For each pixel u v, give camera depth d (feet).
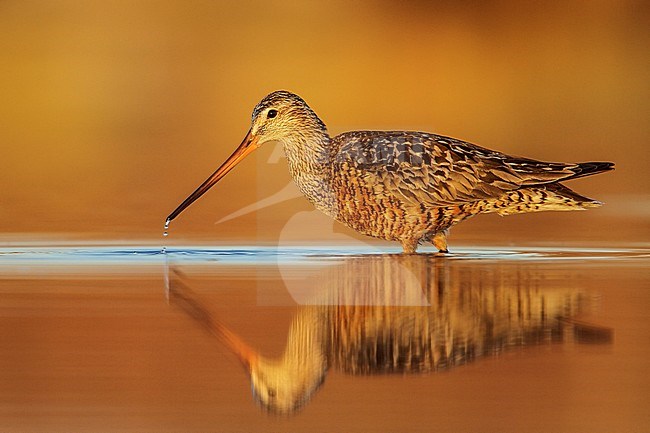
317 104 119.55
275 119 72.38
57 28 142.31
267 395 38.88
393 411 37.19
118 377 40.50
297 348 44.57
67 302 52.19
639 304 51.75
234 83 127.03
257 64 132.87
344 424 36.06
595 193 90.22
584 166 69.41
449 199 69.00
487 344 45.47
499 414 36.83
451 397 38.73
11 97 121.29
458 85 127.54
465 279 58.23
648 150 104.58
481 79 129.59
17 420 35.96
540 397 38.52
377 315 50.06
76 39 139.33
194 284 56.95
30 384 39.68
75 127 111.96
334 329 47.73
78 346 44.50
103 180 92.68
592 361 42.63
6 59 132.16
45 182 91.71
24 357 42.86
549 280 57.47
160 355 43.45
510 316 49.65
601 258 65.16
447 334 46.60
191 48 138.00
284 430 35.47
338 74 129.70
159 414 36.68
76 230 75.25
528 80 129.59
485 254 67.46
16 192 88.02
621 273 59.67
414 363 42.45
